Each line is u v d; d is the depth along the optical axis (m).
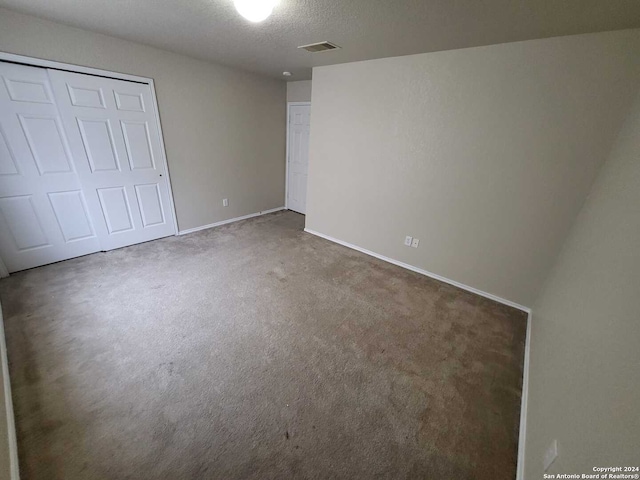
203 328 2.12
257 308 2.39
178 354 1.86
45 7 2.05
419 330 2.23
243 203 4.68
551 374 1.39
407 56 2.66
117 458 1.27
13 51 2.25
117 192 3.19
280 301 2.51
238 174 4.43
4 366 1.63
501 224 2.52
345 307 2.48
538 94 2.10
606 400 0.82
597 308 1.14
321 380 1.73
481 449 1.40
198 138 3.73
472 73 2.35
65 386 1.58
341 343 2.05
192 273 2.90
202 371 1.74
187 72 3.37
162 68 3.15
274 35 2.33
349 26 2.03
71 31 2.47
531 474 1.16
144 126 3.19
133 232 3.45
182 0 1.82
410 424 1.50
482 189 2.55
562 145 2.09
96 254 3.18
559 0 1.44
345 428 1.46
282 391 1.64
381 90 2.93
